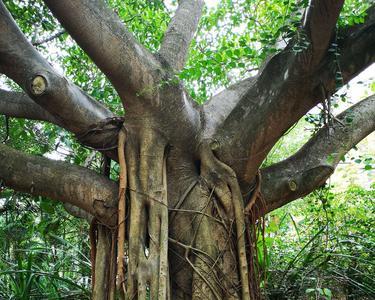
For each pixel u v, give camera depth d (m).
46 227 6.48
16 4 7.18
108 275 4.64
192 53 7.65
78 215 6.06
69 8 3.66
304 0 3.90
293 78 4.17
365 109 5.43
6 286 6.88
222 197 4.73
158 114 4.52
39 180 4.67
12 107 5.56
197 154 4.92
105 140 4.71
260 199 5.05
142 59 4.21
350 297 6.26
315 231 7.59
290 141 10.39
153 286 4.17
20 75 4.32
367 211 7.82
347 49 4.08
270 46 4.48
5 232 7.87
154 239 4.34
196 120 4.88
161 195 4.50
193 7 6.50
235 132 4.77
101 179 4.77
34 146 7.68
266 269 5.71
